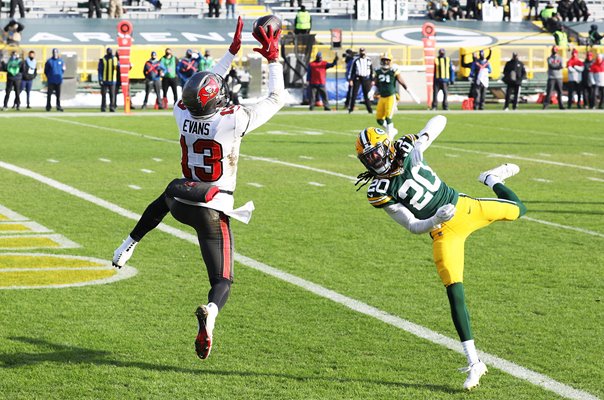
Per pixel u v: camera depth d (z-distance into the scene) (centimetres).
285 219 3466
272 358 1952
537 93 11525
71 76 10056
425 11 14412
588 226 3356
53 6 13600
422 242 3083
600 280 2586
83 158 5266
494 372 1872
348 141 6334
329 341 2059
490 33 12888
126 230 3262
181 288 2491
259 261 2800
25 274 2630
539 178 4569
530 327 2159
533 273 2667
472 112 9200
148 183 4347
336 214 3575
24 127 7194
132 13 13550
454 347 2023
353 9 13825
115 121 7869
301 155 5503
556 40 12188
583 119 8288
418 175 1873
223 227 1820
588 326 2169
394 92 6519
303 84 10375
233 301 2369
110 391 1764
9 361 1920
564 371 1873
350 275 2638
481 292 2462
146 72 9425
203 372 1869
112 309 2291
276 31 1847
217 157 1808
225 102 1820
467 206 1884
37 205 3744
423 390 1777
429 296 2420
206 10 13950
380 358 1953
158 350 1995
